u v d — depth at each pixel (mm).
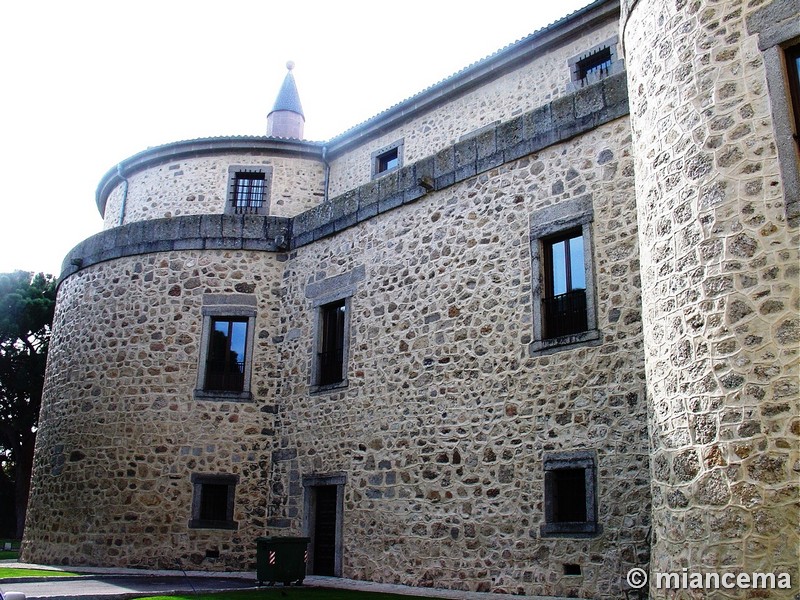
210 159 15844
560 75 12969
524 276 9523
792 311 5383
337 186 15844
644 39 7230
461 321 10102
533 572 8539
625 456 8070
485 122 13773
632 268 8492
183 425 12617
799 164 5570
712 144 6125
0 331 27172
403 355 10742
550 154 9664
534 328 9242
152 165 16234
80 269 14461
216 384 12898
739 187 5871
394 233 11461
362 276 11781
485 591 8922
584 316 8945
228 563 11930
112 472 12680
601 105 9211
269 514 12156
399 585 9781
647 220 6926
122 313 13547
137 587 9359
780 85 5777
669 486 6039
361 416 11109
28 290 28094
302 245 13148
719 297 5824
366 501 10656
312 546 11375
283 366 12805
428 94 14484
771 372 5391
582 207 9125
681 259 6254
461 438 9688
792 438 5180
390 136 15281
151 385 12922
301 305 12812
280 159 15836
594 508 8164
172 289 13367
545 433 8828
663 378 6328
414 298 10836
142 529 12227
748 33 6078
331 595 8656
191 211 15547
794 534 5023
